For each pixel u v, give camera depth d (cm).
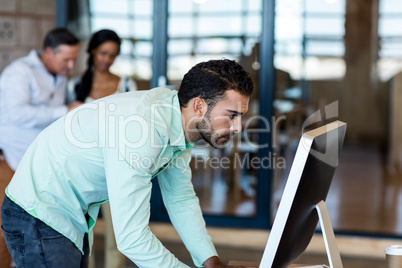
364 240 371
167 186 188
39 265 166
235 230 386
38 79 289
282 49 435
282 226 133
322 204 153
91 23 403
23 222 166
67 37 284
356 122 1004
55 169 165
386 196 551
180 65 401
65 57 286
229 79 152
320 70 969
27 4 412
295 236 145
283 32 433
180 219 185
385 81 989
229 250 379
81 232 174
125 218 149
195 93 155
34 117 280
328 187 159
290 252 149
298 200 133
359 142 995
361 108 998
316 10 897
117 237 152
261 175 386
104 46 321
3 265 238
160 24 398
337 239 374
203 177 413
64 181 166
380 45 980
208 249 181
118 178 149
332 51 958
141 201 151
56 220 164
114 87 333
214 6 393
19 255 170
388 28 977
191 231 183
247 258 363
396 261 154
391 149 766
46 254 164
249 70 390
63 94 310
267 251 136
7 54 413
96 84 330
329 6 915
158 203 393
